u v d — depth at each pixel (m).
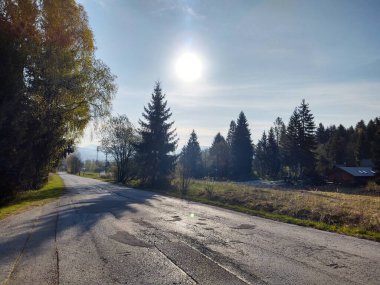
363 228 11.07
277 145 94.25
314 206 15.26
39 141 26.22
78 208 16.64
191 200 21.70
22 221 12.62
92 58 28.36
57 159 33.03
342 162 97.69
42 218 13.38
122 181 52.88
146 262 7.17
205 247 8.46
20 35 22.00
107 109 29.59
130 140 52.16
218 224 11.91
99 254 7.82
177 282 5.96
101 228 11.06
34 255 7.73
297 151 73.25
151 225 11.63
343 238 9.57
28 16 22.73
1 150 19.53
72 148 33.06
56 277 6.22
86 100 28.66
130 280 6.07
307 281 6.00
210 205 18.53
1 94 19.33
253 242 9.02
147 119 39.38
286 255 7.70
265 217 13.77
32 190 28.59
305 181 60.66
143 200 21.05
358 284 5.87
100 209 16.22
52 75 24.55
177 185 32.56
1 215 14.29
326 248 8.37
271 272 6.50
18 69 20.98
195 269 6.69
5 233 10.29
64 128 29.70
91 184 46.25
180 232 10.38
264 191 24.42
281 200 18.38
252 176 81.69
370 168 71.62
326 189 49.19
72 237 9.67
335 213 13.42
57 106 27.20
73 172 120.50
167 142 38.66
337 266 6.87
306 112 73.00
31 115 22.81
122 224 11.83
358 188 51.19
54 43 24.95
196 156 82.75
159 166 37.91
